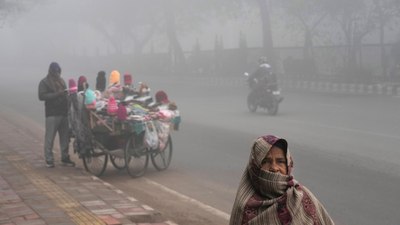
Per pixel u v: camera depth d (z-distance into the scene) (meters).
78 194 7.17
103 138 8.97
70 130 9.39
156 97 9.80
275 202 2.34
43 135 13.80
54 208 6.42
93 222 5.83
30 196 7.02
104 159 9.14
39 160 9.76
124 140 9.03
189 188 8.23
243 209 2.39
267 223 2.33
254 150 2.41
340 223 6.27
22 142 11.92
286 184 2.36
